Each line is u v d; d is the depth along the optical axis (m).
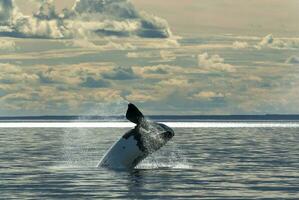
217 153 146.38
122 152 103.88
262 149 161.50
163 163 118.88
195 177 94.94
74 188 82.56
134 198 73.94
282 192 78.94
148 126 97.69
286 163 119.25
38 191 79.94
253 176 96.69
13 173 100.75
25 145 184.12
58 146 178.50
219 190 80.69
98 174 97.88
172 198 73.94
